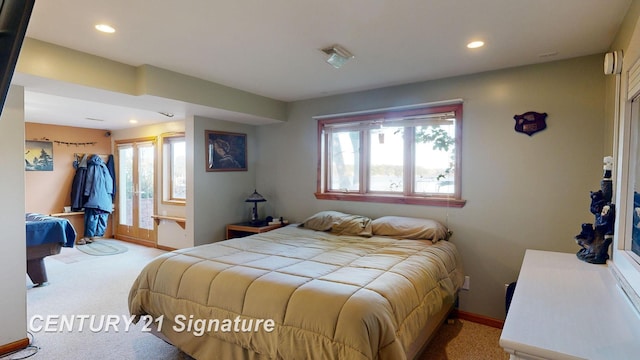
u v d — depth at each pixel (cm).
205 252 264
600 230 200
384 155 374
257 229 405
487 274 309
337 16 199
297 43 241
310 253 264
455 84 322
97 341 267
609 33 220
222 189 439
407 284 201
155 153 590
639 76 138
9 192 251
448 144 333
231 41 237
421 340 220
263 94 398
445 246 295
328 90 377
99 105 420
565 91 273
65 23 207
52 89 268
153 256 531
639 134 150
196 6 187
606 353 100
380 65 289
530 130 287
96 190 625
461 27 213
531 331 114
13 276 253
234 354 200
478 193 313
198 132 409
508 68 296
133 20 204
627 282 147
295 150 440
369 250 275
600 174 261
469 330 296
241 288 200
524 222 292
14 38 48
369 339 157
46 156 595
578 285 161
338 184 411
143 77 286
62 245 402
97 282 405
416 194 352
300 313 175
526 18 200
